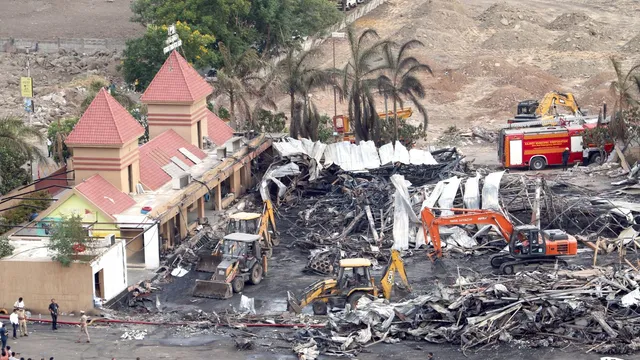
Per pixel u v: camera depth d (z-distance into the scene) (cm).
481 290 9875
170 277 11544
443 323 9606
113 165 12381
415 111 19812
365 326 9662
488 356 9006
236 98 16625
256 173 15312
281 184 14162
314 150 14875
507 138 15525
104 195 12081
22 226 11900
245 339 9500
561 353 8975
